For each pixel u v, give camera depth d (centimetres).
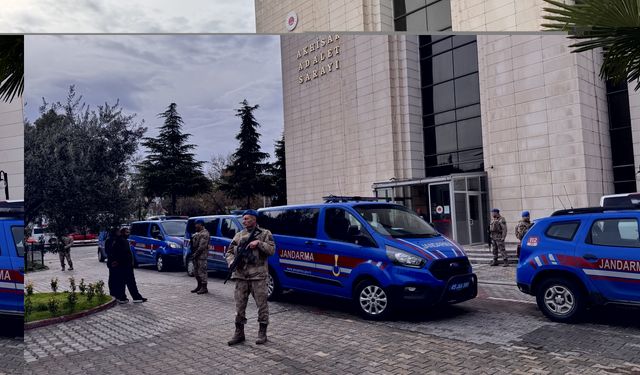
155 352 389
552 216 584
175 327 425
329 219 632
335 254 608
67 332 354
